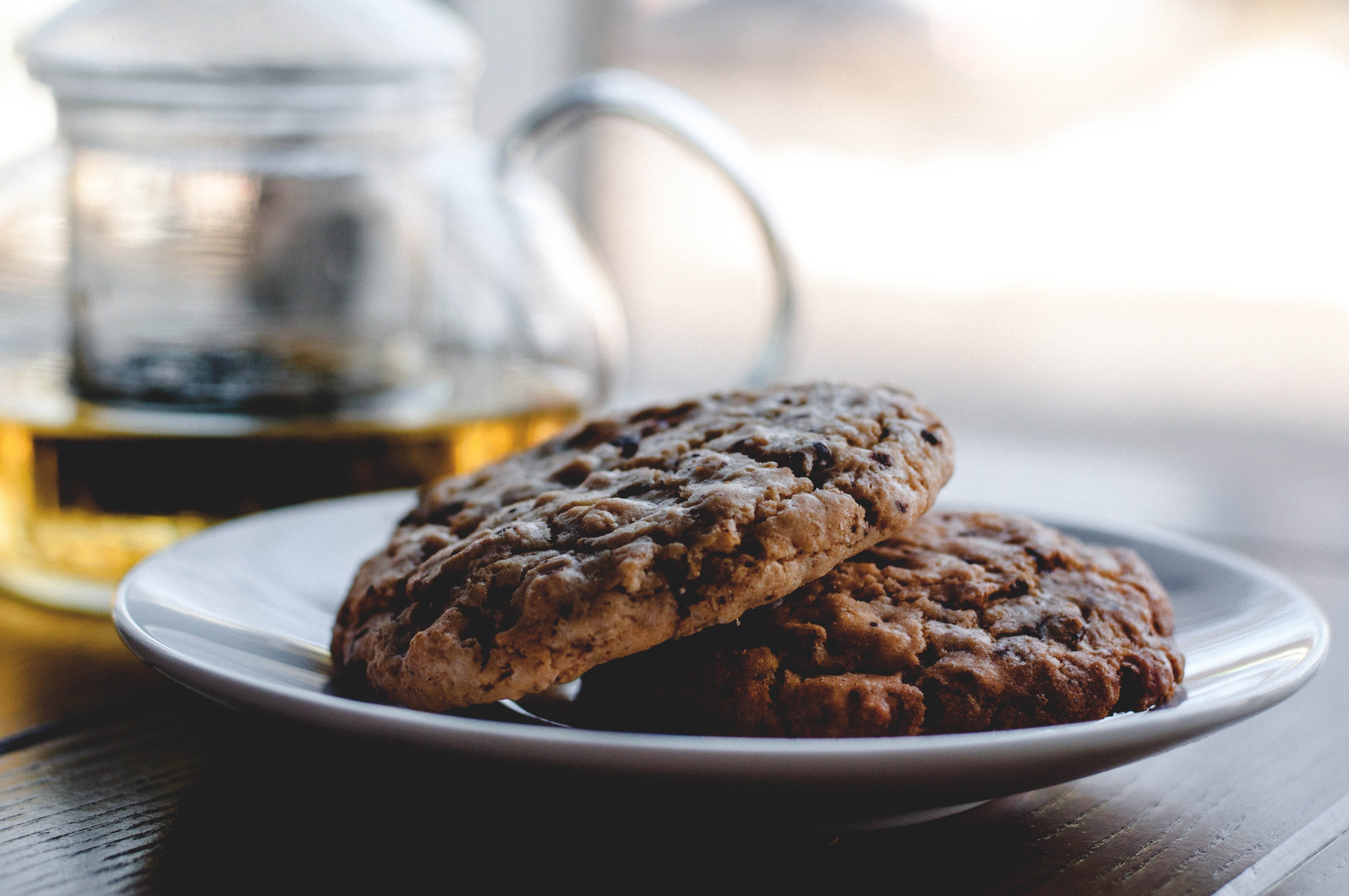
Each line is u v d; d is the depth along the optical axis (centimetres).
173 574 41
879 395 41
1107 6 99
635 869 37
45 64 47
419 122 50
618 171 96
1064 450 82
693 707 38
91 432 45
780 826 36
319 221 48
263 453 46
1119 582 41
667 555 37
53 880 36
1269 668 39
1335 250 99
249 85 47
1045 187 103
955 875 37
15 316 47
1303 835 38
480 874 37
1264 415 93
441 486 42
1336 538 53
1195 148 100
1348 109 96
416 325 50
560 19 83
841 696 38
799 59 101
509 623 37
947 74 102
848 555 38
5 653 44
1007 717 38
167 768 40
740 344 106
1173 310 103
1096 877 37
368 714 35
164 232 47
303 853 37
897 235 106
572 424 49
